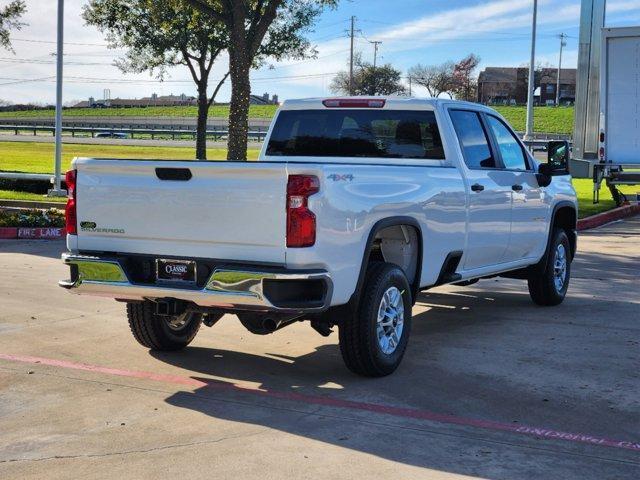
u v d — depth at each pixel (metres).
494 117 8.06
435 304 9.16
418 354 6.85
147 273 5.82
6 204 19.39
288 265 5.30
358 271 5.73
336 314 5.86
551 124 91.12
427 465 4.39
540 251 8.69
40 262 11.76
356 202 5.65
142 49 27.28
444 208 6.79
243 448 4.62
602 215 18.14
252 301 5.31
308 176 5.28
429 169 6.65
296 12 26.25
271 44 26.23
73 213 6.02
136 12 26.17
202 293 5.46
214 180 5.47
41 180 22.56
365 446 4.68
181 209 5.59
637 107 19.30
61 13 20.84
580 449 4.68
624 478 4.27
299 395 5.68
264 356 6.79
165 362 6.55
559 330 7.79
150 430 4.93
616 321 8.22
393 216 6.09
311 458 4.48
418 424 5.08
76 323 7.88
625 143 19.53
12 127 68.94
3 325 7.76
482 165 7.60
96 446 4.66
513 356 6.78
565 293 9.26
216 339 7.39
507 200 7.87
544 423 5.12
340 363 6.59
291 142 7.66
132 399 5.56
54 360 6.56
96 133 73.12
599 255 13.12
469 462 4.45
